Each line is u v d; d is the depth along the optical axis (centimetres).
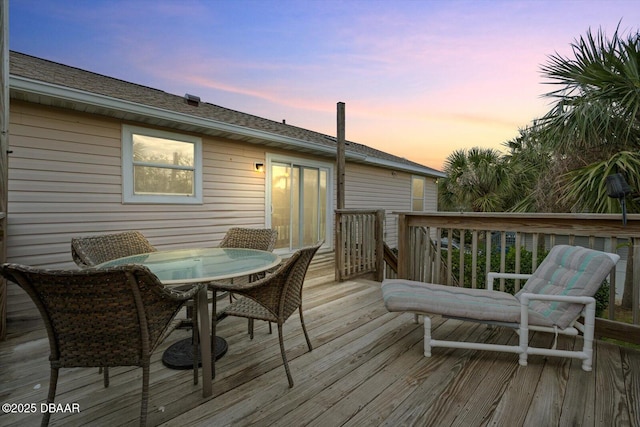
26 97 322
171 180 455
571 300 190
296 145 575
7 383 184
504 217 279
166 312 150
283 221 614
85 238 254
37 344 243
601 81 365
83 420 150
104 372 178
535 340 240
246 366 201
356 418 150
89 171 378
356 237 450
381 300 348
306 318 291
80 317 130
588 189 363
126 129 407
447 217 323
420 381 183
